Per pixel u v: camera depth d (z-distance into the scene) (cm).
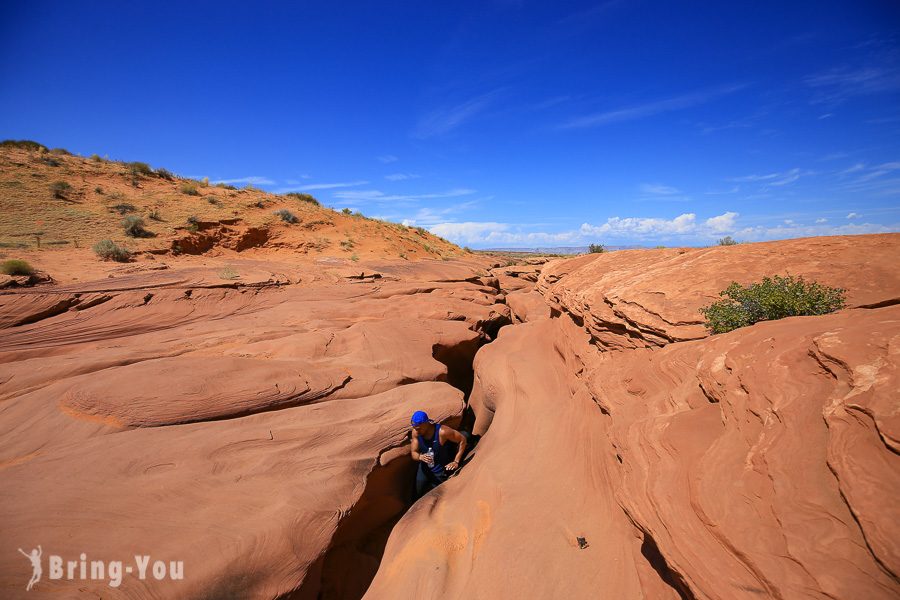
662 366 463
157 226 2408
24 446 527
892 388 214
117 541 387
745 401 299
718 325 464
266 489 495
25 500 415
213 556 395
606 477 447
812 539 197
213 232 2562
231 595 379
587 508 433
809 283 479
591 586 345
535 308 1812
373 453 615
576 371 783
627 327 612
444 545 454
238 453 542
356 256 2733
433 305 1513
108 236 2162
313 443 601
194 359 737
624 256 1030
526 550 402
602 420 534
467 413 1061
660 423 351
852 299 422
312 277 1995
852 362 247
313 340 995
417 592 404
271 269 2048
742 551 213
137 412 582
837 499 204
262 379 706
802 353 292
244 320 1264
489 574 390
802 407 255
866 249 526
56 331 1109
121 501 430
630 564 344
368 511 612
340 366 875
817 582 182
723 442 286
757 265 595
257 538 425
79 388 618
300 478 529
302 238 2906
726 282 570
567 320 968
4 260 1614
